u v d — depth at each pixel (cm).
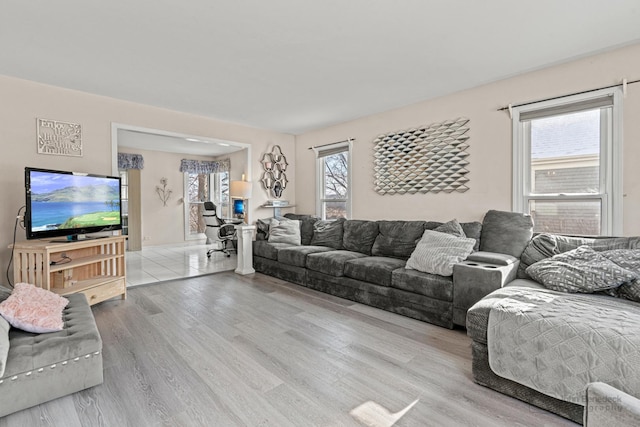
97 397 173
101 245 358
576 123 295
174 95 379
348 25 230
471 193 360
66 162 354
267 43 255
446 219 382
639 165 259
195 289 388
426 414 159
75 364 176
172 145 662
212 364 208
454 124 370
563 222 303
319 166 555
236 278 445
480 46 262
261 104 413
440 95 380
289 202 591
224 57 280
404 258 367
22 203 328
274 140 568
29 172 280
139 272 477
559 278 221
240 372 198
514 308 178
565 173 302
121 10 210
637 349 138
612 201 272
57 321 193
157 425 151
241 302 338
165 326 271
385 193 446
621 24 228
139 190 707
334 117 477
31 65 295
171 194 763
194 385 184
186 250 704
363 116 471
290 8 209
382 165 448
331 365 207
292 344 238
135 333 257
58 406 165
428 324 279
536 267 248
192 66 299
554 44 259
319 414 159
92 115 372
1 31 236
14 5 203
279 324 277
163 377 192
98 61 287
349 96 384
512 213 315
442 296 270
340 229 455
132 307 321
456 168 370
